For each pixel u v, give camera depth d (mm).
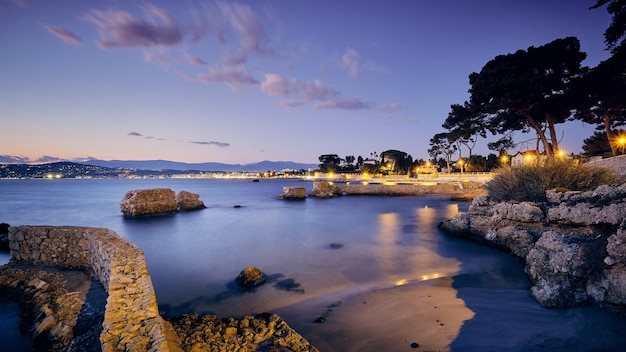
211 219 29141
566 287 7965
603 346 5734
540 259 9812
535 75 30125
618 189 11328
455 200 44875
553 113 32875
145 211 31406
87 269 11172
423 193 55000
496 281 10680
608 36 23562
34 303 9078
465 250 15594
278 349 6324
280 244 18453
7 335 7875
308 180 175250
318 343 7027
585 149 42469
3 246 16344
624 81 24672
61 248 11750
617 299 6777
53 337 7266
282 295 10414
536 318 7273
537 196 15172
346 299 9734
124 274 7484
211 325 7582
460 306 8531
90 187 111688
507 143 44969
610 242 7328
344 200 48375
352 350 6621
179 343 6398
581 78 28891
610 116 32219
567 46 30547
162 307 9664
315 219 28891
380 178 98312
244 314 9070
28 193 71875
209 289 11164
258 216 31281
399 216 30031
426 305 8781
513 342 6254
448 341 6609
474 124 39531
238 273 13023
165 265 14398
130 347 5062
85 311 8164
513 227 14188
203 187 106625
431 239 18609
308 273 12734
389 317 8133
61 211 35688
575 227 11523
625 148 30234
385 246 17250
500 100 33062
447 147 86312
